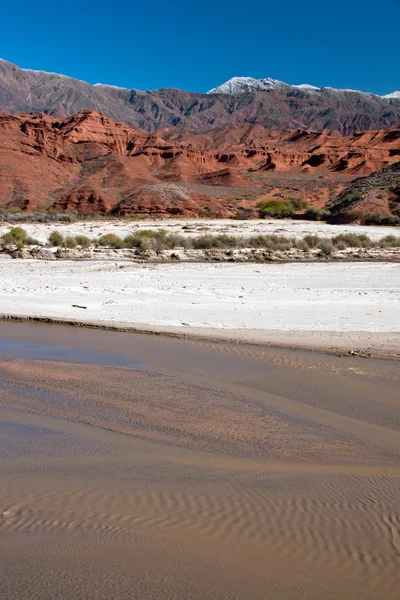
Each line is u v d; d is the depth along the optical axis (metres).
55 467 5.95
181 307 16.33
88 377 9.38
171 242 37.75
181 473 5.86
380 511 5.03
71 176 110.19
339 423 7.37
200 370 9.84
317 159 172.12
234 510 5.05
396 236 51.66
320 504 5.18
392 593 3.93
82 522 4.81
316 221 76.38
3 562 4.23
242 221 75.06
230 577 4.07
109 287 20.50
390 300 17.77
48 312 15.44
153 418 7.54
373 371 9.73
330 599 3.86
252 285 21.50
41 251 32.38
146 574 4.10
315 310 15.91
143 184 106.62
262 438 6.88
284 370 9.84
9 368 9.90
